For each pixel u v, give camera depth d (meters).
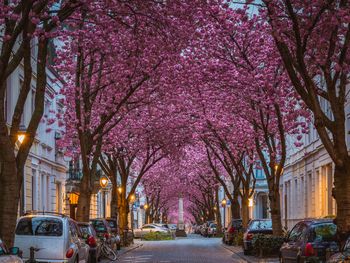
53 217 16.73
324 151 36.59
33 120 16.55
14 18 14.77
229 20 23.83
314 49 19.02
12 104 28.22
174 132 36.94
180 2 19.50
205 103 30.89
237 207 44.25
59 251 16.19
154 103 30.67
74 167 43.94
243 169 39.06
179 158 46.47
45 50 16.95
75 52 23.62
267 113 25.70
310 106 16.34
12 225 15.56
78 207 25.75
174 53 23.41
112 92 26.98
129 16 20.67
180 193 75.44
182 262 26.27
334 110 16.48
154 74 25.52
